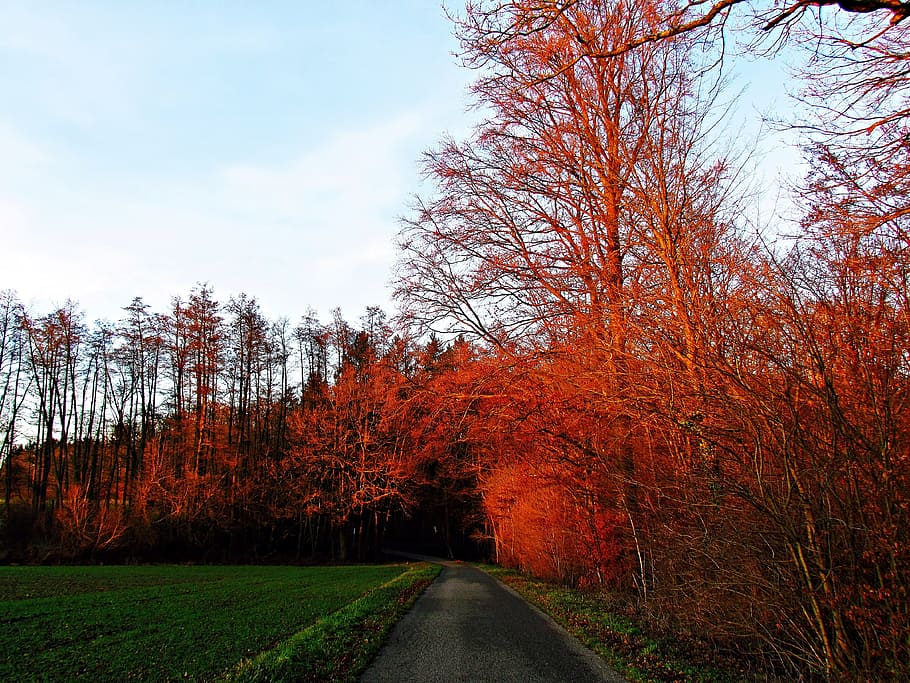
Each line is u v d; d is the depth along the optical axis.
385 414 15.15
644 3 9.90
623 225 10.98
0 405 36.53
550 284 11.83
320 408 40.81
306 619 12.42
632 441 10.98
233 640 10.04
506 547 31.34
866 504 5.57
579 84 11.84
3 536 32.72
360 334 40.44
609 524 13.34
